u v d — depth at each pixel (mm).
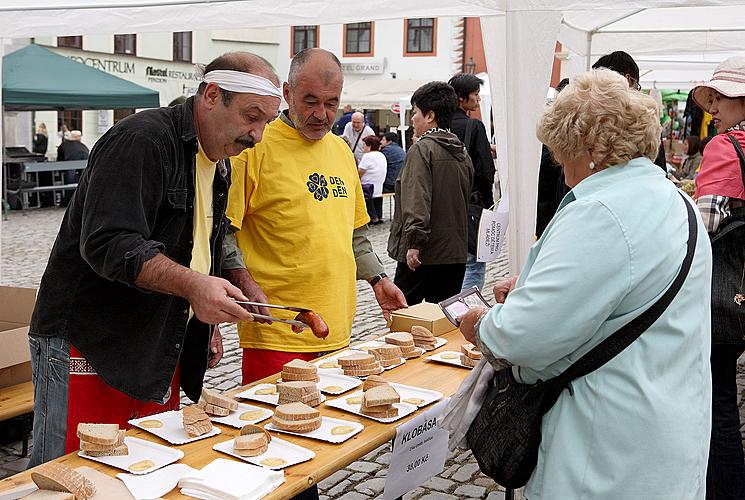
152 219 2268
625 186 1850
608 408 1831
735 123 3127
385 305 3363
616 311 1821
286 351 3053
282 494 1840
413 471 2492
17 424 4383
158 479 1894
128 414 2465
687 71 9844
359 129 14375
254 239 3088
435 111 4609
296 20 4480
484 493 3816
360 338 6559
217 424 2311
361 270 3402
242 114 2307
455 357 3000
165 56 28906
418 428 2420
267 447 2096
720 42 7570
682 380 1864
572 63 7816
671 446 1815
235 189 2941
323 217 3068
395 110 20875
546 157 4129
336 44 33062
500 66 4141
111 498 1793
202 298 2062
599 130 1866
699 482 1902
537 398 1955
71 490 1769
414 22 31703
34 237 12133
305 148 3082
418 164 4551
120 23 4789
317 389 2500
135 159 2188
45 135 20156
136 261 2080
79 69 13711
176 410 2600
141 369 2318
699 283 1909
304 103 2971
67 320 2338
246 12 4555
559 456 1883
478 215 5418
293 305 3045
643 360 1832
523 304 1813
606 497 1830
